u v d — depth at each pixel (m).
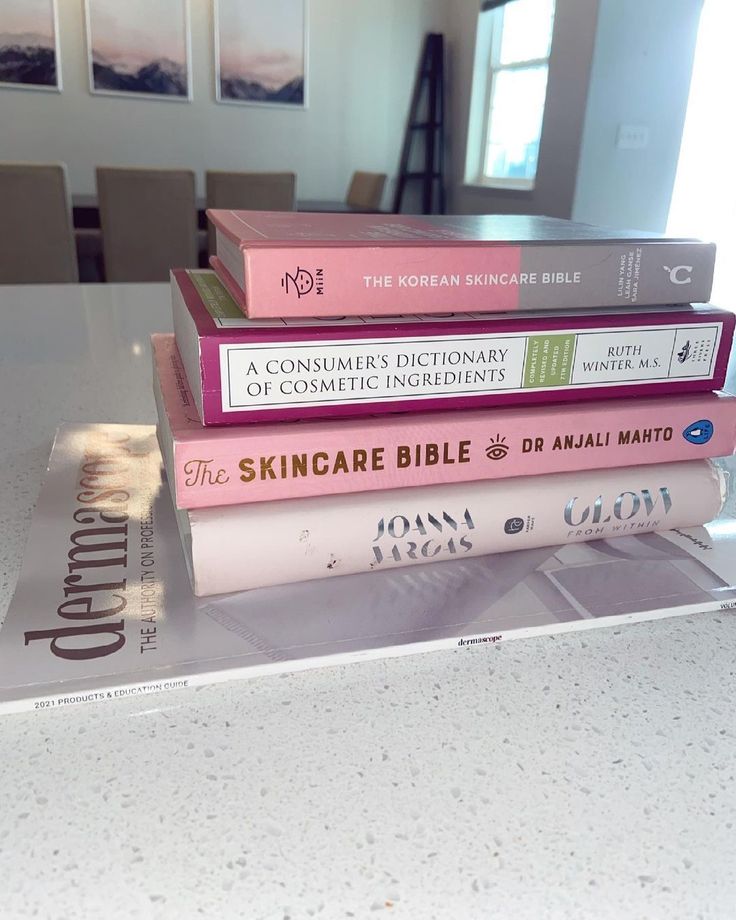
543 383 0.33
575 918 0.18
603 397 0.34
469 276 0.31
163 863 0.19
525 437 0.33
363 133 4.48
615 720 0.25
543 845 0.20
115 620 0.28
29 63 3.74
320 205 4.06
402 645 0.27
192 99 4.07
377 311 0.30
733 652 0.29
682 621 0.31
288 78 4.19
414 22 4.31
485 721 0.25
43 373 0.67
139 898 0.18
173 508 0.38
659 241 0.34
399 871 0.19
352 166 4.53
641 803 0.22
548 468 0.34
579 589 0.31
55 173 2.60
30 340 0.79
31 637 0.27
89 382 0.64
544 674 0.27
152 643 0.27
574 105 3.14
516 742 0.24
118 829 0.20
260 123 4.25
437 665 0.28
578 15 3.04
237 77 4.10
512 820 0.21
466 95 4.22
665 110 3.19
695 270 0.35
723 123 3.27
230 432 0.29
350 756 0.23
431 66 4.39
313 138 4.38
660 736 0.24
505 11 3.93
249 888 0.19
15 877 0.19
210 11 3.94
